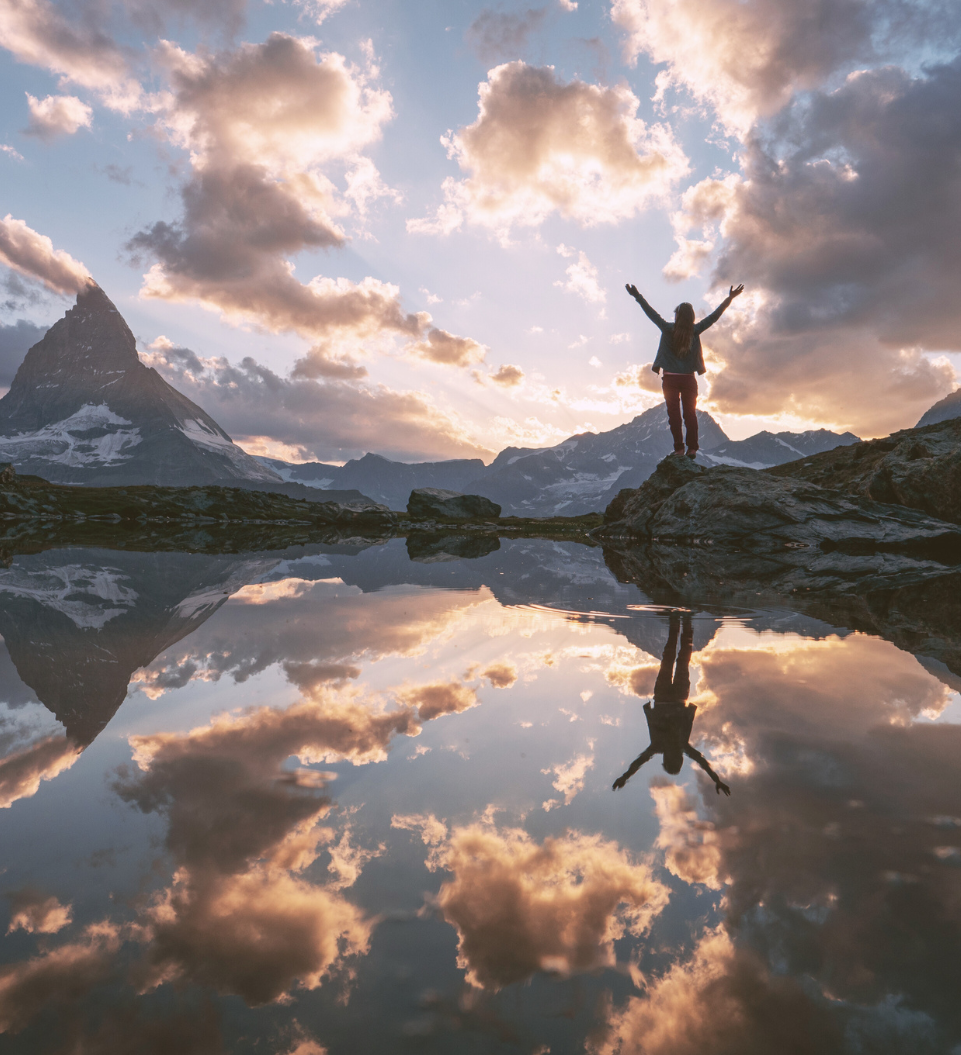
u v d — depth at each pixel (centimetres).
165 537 1952
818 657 384
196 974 109
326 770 199
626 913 125
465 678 325
